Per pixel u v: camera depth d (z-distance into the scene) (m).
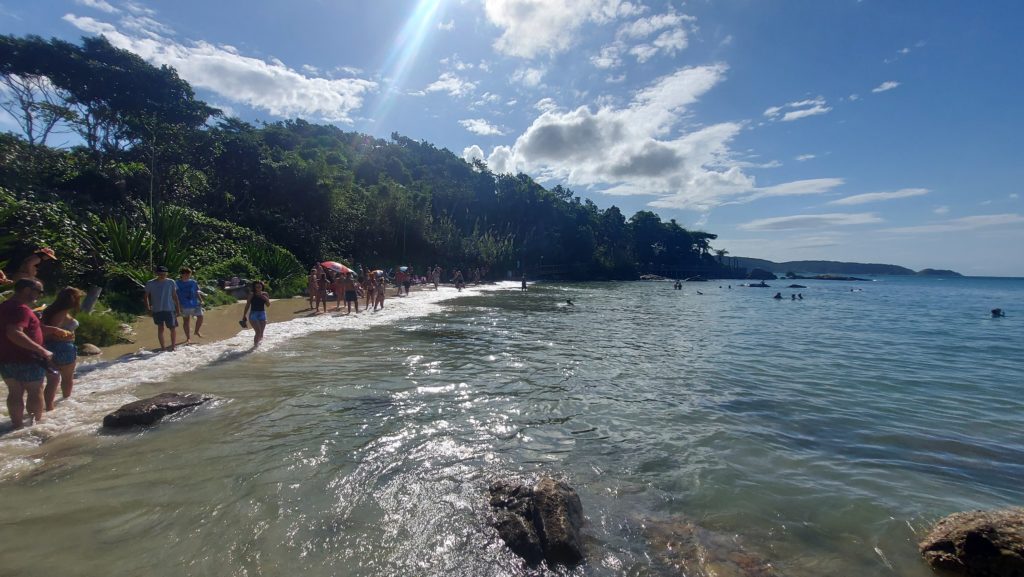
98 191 24.06
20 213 14.13
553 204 95.88
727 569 3.39
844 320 23.19
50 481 4.20
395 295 29.98
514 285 55.50
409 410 6.59
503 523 3.67
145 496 3.99
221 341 11.16
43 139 30.73
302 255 34.97
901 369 10.73
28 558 3.12
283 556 3.26
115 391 6.96
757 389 8.62
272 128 59.91
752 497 4.45
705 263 136.25
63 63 30.06
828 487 4.69
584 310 25.28
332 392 7.29
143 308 14.35
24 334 5.27
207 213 30.33
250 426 5.72
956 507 4.34
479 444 5.47
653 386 8.63
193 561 3.17
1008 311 30.70
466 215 77.00
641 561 3.44
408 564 3.25
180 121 34.78
